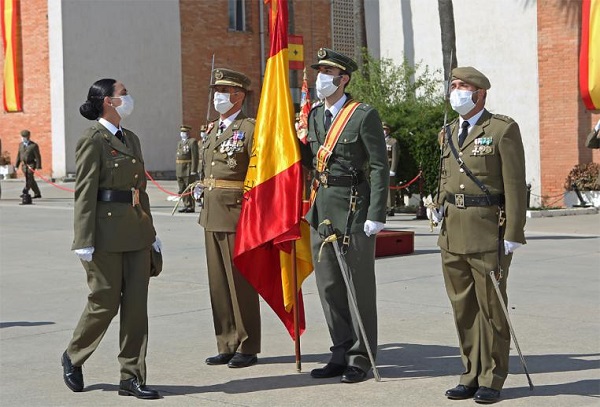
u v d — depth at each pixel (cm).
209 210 793
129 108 700
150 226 708
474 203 664
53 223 2050
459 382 689
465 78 659
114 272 692
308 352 830
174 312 1027
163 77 3497
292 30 3712
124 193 693
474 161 664
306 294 1123
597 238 1647
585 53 2295
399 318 961
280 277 796
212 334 915
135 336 697
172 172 3528
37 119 3397
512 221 654
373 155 717
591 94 2292
